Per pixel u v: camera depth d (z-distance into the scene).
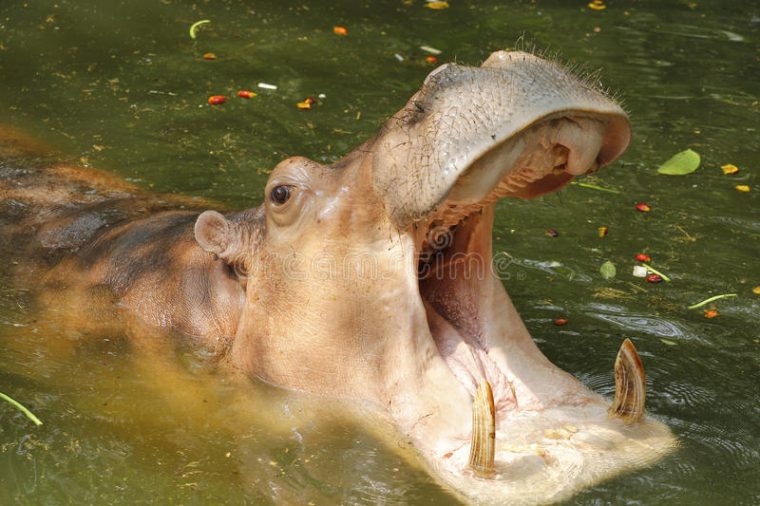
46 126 18.88
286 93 20.56
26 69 21.17
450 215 10.05
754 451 10.58
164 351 12.12
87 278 13.47
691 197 17.23
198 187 16.89
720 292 14.38
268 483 10.10
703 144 19.22
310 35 23.58
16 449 10.67
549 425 10.11
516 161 8.91
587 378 12.07
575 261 15.12
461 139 8.87
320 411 10.73
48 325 12.93
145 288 12.83
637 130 19.67
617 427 10.17
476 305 10.87
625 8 26.36
